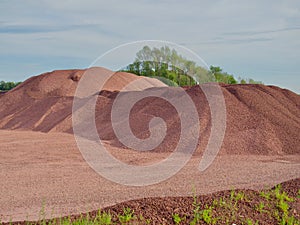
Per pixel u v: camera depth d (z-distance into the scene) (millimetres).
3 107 27016
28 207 6910
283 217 5988
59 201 7359
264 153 13867
